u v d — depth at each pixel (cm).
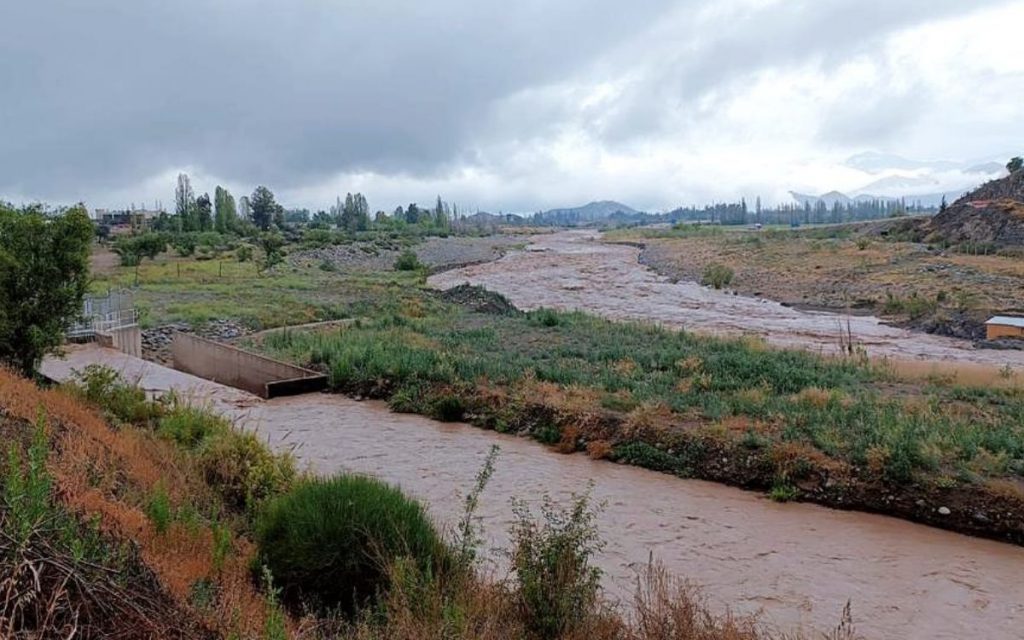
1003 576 937
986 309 3484
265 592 576
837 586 905
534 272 6750
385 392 1956
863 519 1127
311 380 2045
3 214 1371
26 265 1353
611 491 1252
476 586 624
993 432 1318
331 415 1805
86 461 680
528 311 3791
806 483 1223
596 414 1548
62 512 447
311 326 3002
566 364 2073
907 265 5169
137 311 2973
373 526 630
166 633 380
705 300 4603
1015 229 6006
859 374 1980
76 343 2372
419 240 10931
